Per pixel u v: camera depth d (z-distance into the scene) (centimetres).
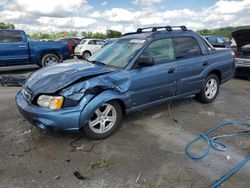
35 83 364
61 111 330
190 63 484
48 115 329
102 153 339
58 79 358
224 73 571
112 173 296
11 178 286
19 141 371
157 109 515
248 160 325
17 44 949
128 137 387
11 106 528
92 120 365
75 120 338
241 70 812
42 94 339
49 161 320
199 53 514
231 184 277
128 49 436
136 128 420
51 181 281
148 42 429
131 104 402
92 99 346
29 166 309
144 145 362
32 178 286
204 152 344
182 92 488
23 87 394
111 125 386
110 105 377
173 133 404
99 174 294
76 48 1625
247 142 376
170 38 464
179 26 505
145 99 423
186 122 450
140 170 301
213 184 276
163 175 292
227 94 655
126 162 318
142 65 409
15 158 326
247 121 460
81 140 375
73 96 336
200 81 516
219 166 311
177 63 461
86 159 325
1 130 407
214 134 402
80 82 350
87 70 384
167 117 472
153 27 485
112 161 320
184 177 288
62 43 1076
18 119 452
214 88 564
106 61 439
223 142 374
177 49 472
